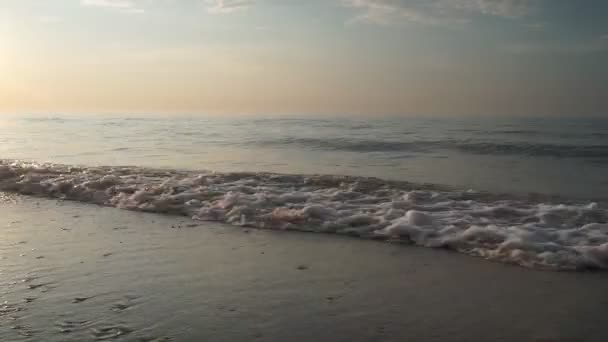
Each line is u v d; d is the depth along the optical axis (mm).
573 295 4215
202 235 6344
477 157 16125
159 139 23859
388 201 8062
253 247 5793
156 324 3668
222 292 4344
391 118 51312
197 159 15281
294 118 55656
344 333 3533
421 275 4781
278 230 6574
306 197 8172
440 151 17906
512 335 3492
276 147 19453
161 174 11055
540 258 5113
